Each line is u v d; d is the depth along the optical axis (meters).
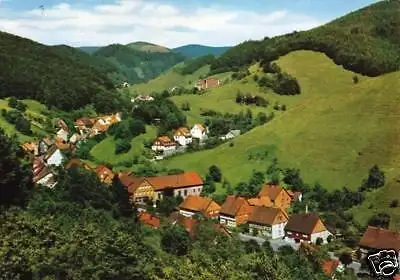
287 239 128.50
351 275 94.31
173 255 81.38
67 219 83.38
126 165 186.00
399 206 128.12
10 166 91.38
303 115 191.88
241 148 181.88
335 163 161.25
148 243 85.25
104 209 104.44
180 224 111.81
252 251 99.62
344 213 133.00
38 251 57.41
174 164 184.25
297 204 144.75
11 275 52.97
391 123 168.12
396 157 153.62
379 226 123.00
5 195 88.25
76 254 58.09
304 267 91.31
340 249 116.25
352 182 150.62
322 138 174.50
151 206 148.12
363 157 158.75
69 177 111.62
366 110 179.25
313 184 155.75
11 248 56.62
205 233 103.19
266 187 151.25
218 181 167.38
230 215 138.75
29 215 78.19
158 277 59.47
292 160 169.62
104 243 60.81
